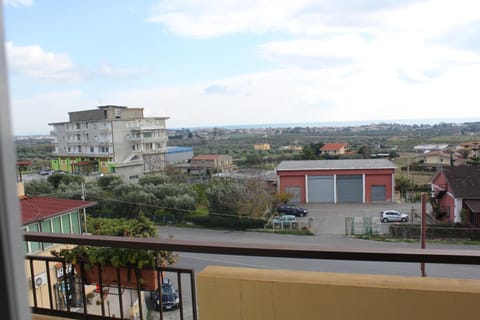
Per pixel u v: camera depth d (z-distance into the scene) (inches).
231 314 64.1
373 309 58.3
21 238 21.5
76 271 83.3
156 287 78.2
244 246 64.1
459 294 55.5
